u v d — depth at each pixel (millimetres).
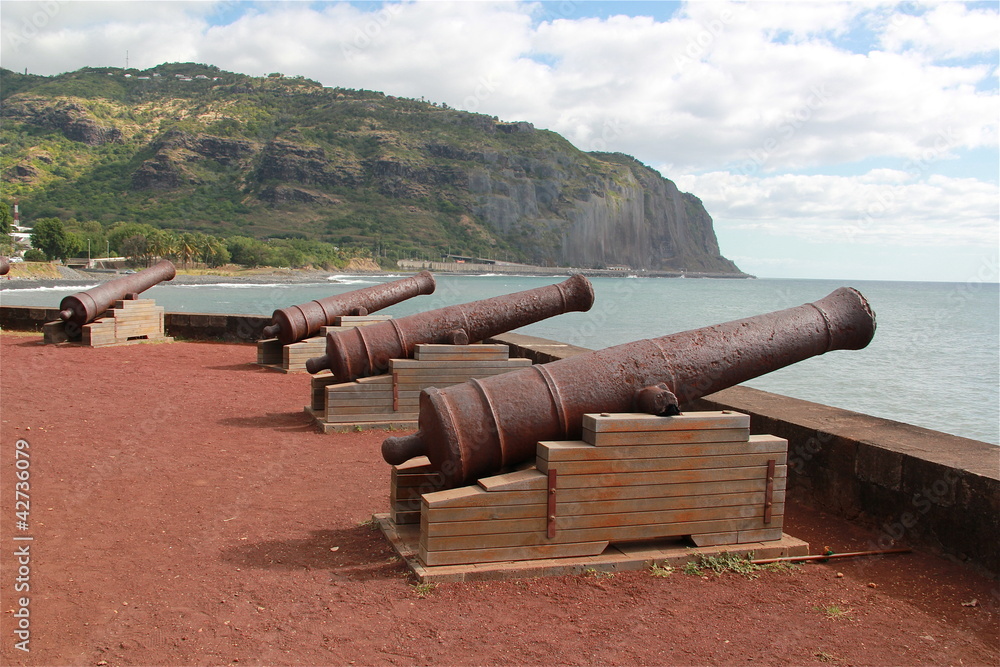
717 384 5445
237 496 6191
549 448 4641
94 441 7906
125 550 4910
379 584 4434
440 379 9109
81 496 6023
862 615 4156
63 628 3783
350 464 7352
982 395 20297
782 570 4793
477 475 4906
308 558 4852
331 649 3639
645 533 4816
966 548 4824
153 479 6594
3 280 97875
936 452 5289
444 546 4535
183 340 18125
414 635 3797
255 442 8172
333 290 94562
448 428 4766
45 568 4551
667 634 3867
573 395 5023
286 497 6219
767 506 5031
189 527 5402
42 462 6988
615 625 3955
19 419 8805
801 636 3887
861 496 5664
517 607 4148
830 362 27469
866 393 20516
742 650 3711
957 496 4875
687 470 4863
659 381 5211
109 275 113438
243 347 16828
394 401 9016
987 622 4086
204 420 9211
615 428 4719
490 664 3514
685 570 4703
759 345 5520
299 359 13219
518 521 4621
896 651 3744
